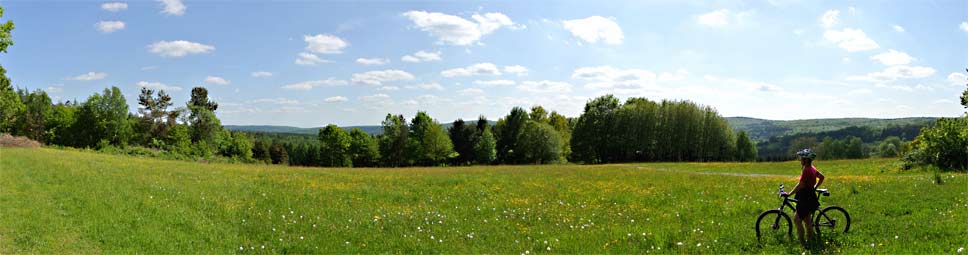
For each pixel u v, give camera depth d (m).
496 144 108.19
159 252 11.42
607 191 23.09
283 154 132.75
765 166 45.25
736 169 42.03
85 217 14.36
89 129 81.06
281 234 13.56
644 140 96.12
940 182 18.64
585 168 48.78
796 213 10.86
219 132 100.31
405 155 99.38
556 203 19.25
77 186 20.52
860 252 9.63
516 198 20.94
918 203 14.41
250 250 12.02
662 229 13.10
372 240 12.98
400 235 13.57
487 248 12.02
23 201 16.17
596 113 98.38
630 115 97.31
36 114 89.62
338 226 14.77
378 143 109.25
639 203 18.69
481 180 29.80
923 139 32.47
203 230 13.77
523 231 13.95
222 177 29.80
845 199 16.05
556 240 12.33
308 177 32.09
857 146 125.50
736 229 12.60
